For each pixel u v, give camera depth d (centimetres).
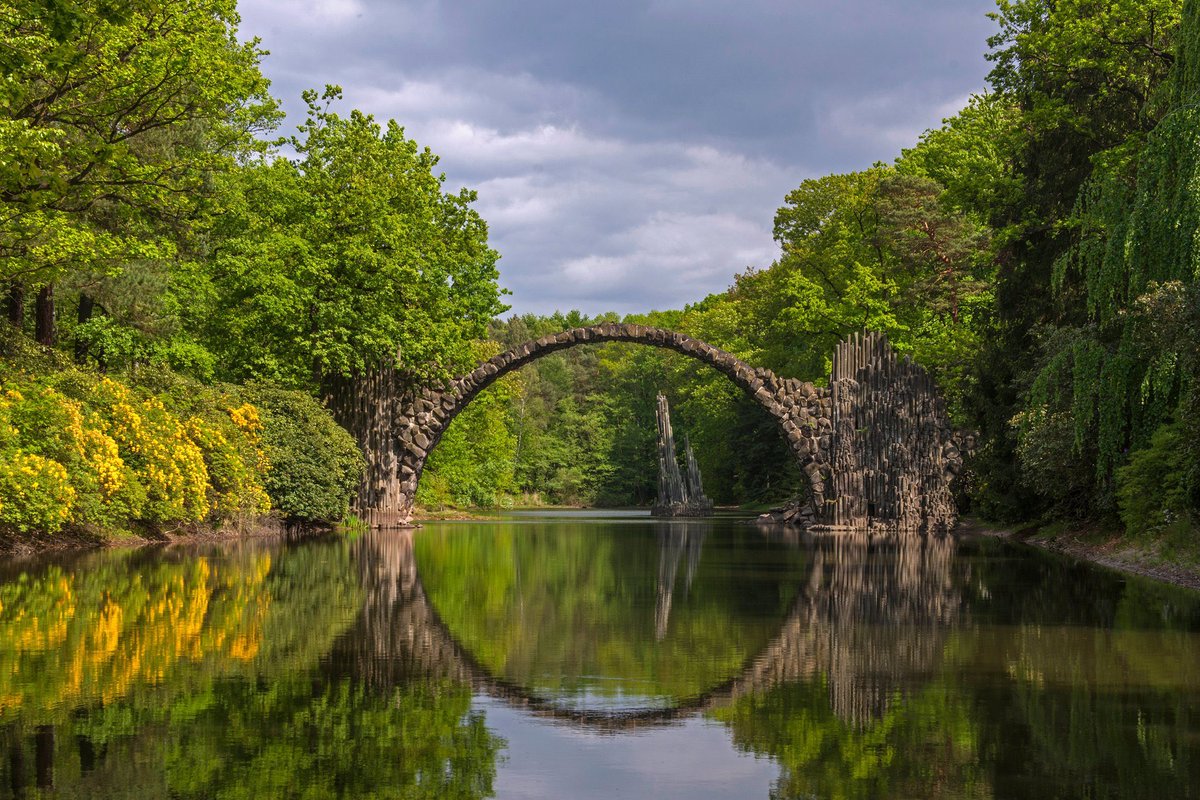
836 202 6138
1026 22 3744
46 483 2269
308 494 3559
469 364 4384
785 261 6562
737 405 8025
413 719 843
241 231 3906
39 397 2486
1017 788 655
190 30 2591
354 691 945
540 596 1761
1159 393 2214
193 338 3822
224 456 3111
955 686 977
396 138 4175
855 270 5306
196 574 1978
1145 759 718
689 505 7194
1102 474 2347
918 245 5116
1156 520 2283
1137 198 2138
